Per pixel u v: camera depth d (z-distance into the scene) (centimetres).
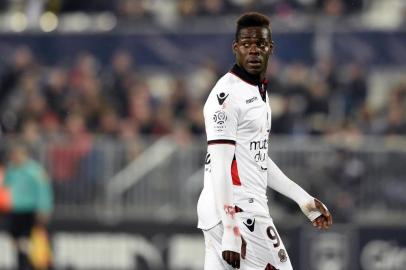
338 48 6206
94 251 5459
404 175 5250
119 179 5516
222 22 6356
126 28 6412
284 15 6316
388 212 5231
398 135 5453
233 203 2314
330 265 5134
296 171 5269
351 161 5253
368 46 6194
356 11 6369
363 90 5878
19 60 6294
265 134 2408
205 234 2414
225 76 2388
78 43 6431
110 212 5494
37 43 6456
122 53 6412
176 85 5828
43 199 5294
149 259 5412
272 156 5322
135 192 5500
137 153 5525
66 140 5566
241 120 2355
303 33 6206
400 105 5588
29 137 5575
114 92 6000
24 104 5991
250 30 2356
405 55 6181
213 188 2319
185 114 5734
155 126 5681
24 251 5350
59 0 6888
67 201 5534
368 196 5256
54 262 5459
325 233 5138
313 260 5141
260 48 2356
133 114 5825
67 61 6419
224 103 2336
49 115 5909
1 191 5275
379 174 5259
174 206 5462
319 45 6212
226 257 2294
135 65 6406
